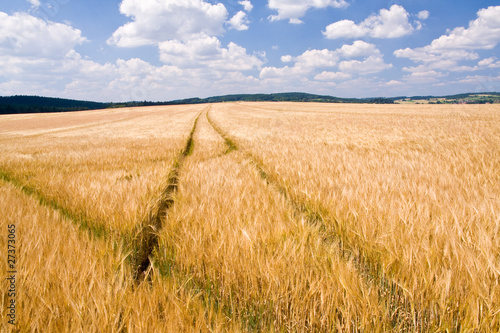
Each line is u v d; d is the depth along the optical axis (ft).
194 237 7.91
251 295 5.91
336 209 9.44
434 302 5.27
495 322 4.73
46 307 4.99
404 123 64.64
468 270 5.33
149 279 7.20
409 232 7.01
